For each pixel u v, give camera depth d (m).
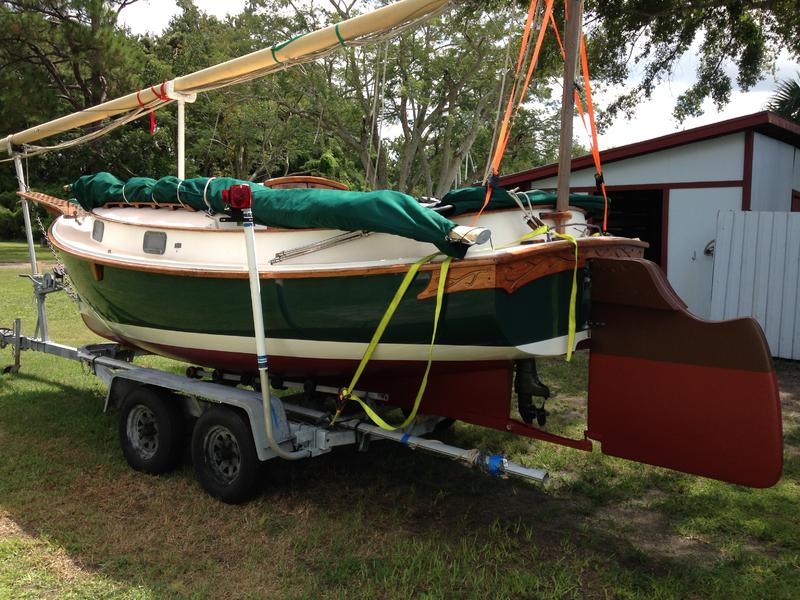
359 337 3.84
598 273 3.55
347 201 3.61
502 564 3.38
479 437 5.36
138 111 6.18
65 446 5.03
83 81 26.39
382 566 3.29
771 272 8.39
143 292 4.77
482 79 23.23
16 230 34.88
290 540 3.58
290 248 4.09
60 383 6.80
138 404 4.60
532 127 26.17
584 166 10.53
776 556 3.52
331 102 22.48
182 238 4.65
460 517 3.94
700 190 9.65
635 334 3.42
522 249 3.33
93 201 5.74
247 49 23.30
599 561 3.42
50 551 3.46
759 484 3.06
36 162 32.81
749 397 3.07
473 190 3.79
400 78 21.97
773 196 10.57
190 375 5.51
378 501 4.15
